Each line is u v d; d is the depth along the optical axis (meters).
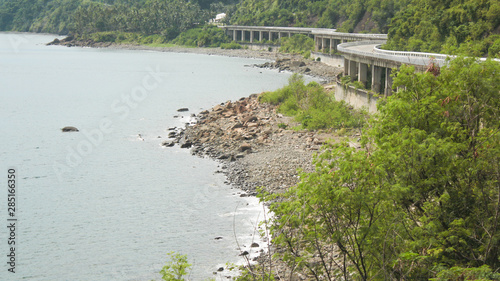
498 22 81.12
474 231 18.22
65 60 187.75
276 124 65.19
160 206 40.97
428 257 17.31
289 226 17.73
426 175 18.83
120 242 34.78
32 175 50.78
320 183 16.94
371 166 17.55
